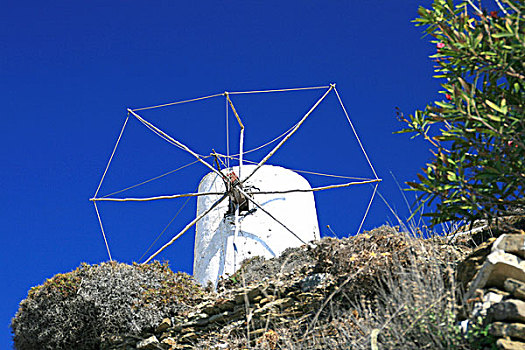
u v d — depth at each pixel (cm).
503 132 548
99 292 962
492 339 457
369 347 530
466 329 485
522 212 597
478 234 729
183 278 1035
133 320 934
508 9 571
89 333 972
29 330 986
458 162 603
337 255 779
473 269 566
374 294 704
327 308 759
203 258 1434
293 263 950
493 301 484
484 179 580
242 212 1388
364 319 636
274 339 730
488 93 592
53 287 987
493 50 565
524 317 448
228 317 885
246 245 1373
